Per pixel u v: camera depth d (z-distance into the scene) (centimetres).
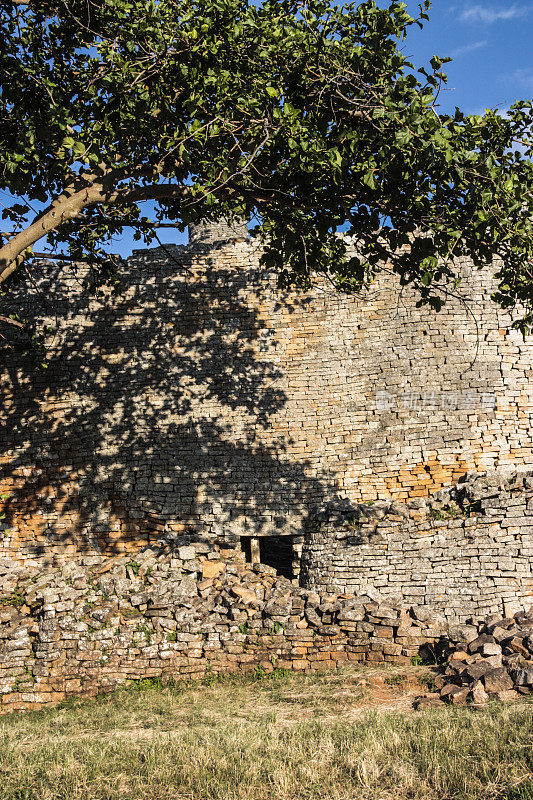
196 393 1546
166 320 1591
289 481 1475
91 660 1085
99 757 670
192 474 1505
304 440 1494
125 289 1614
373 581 1262
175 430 1531
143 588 1205
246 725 786
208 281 1602
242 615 1157
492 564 1207
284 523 1455
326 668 1107
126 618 1134
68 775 616
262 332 1559
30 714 991
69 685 1062
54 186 902
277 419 1511
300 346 1541
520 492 1237
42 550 1505
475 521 1235
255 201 887
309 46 789
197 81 780
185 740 713
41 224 743
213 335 1573
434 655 1072
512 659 897
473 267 1497
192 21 805
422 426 1446
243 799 543
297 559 1431
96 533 1498
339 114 819
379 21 777
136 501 1504
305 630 1128
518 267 819
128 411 1555
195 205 836
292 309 1562
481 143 789
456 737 640
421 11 778
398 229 847
